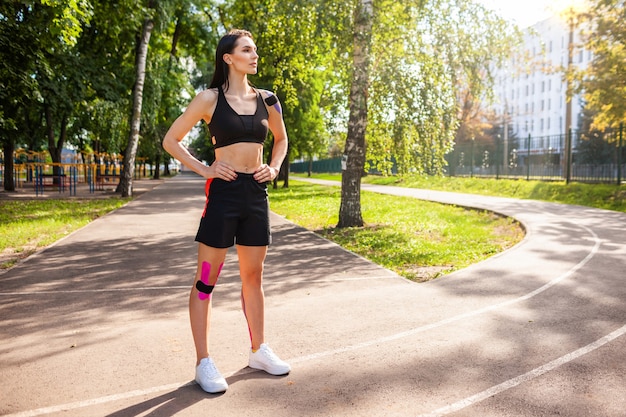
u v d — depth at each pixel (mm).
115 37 22344
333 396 3242
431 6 12406
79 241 10094
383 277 6902
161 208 17516
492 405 3117
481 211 16906
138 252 8875
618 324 4711
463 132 44531
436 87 12695
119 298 5832
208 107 3373
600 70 22188
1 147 27328
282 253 8914
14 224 12125
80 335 4484
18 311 5273
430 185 34219
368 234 11297
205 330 3436
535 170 29469
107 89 22188
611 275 6789
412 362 3814
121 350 4086
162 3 22453
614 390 3334
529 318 4910
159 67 26078
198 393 3295
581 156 26109
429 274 7191
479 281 6496
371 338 4359
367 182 45375
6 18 14094
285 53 14453
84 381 3479
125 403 3148
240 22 23031
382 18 12641
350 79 12531
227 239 3402
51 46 16469
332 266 7719
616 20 21172
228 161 3412
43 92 20188
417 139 12938
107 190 29641
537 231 11086
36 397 3230
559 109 74125
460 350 4059
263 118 3506
